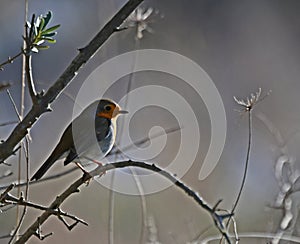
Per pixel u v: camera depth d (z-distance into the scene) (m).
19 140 4.92
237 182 13.84
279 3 23.41
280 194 8.37
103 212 12.52
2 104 14.89
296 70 21.91
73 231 12.15
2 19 19.48
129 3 5.10
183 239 10.07
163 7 21.56
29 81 4.92
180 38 21.06
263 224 12.49
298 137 13.40
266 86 20.89
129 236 12.41
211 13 22.48
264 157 14.22
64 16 20.33
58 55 19.78
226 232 5.14
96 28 20.53
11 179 9.61
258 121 15.55
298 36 22.95
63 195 5.39
